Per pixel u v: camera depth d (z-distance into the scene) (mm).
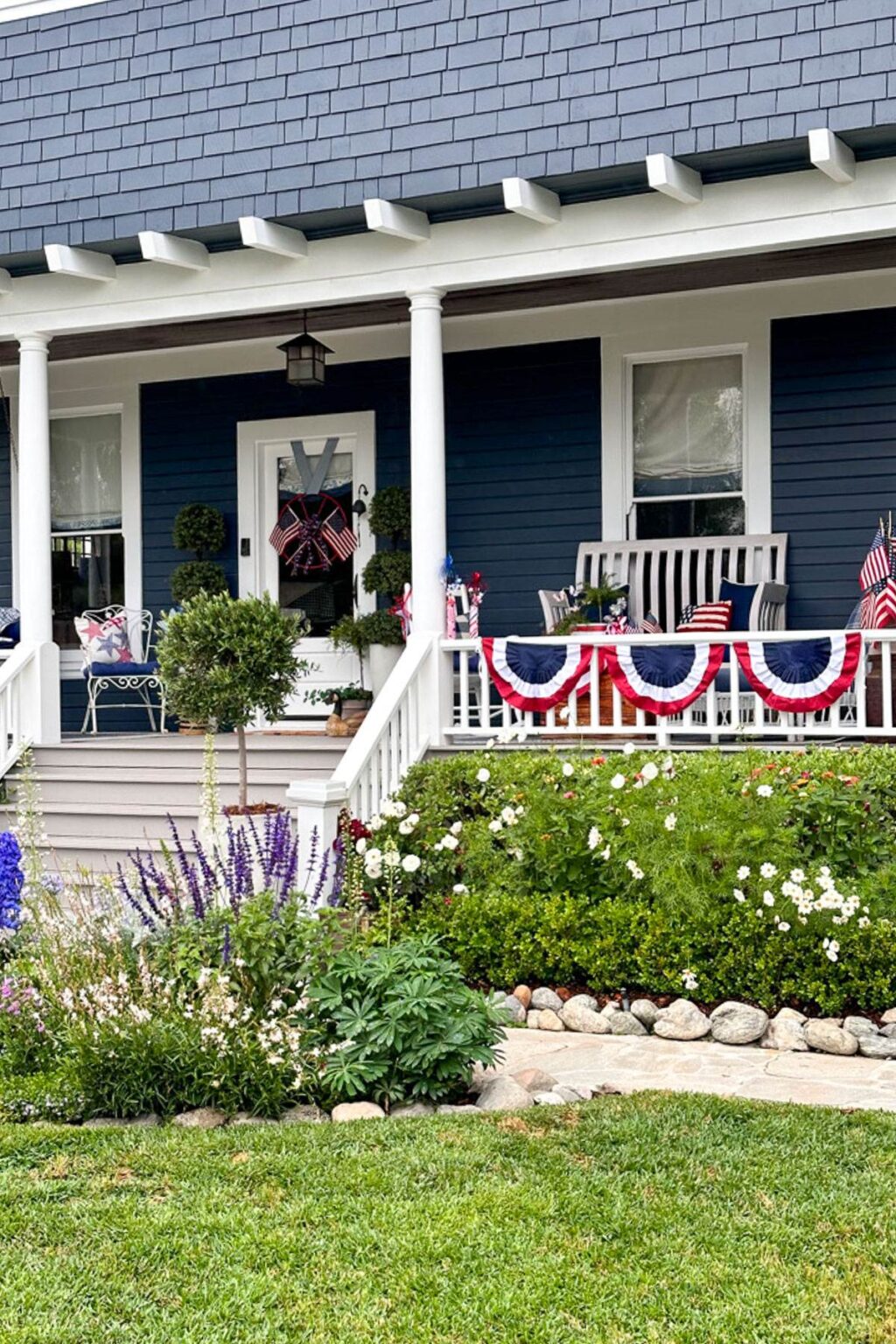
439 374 9000
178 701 8734
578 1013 6617
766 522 9969
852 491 9734
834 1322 3627
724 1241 4078
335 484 11602
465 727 8781
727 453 10266
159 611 12148
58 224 9711
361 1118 5199
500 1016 5637
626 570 10258
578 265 8539
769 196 8070
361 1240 4090
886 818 7156
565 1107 5234
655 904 6898
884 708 7902
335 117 8914
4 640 11367
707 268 9352
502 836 7469
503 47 8469
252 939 5691
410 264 8977
